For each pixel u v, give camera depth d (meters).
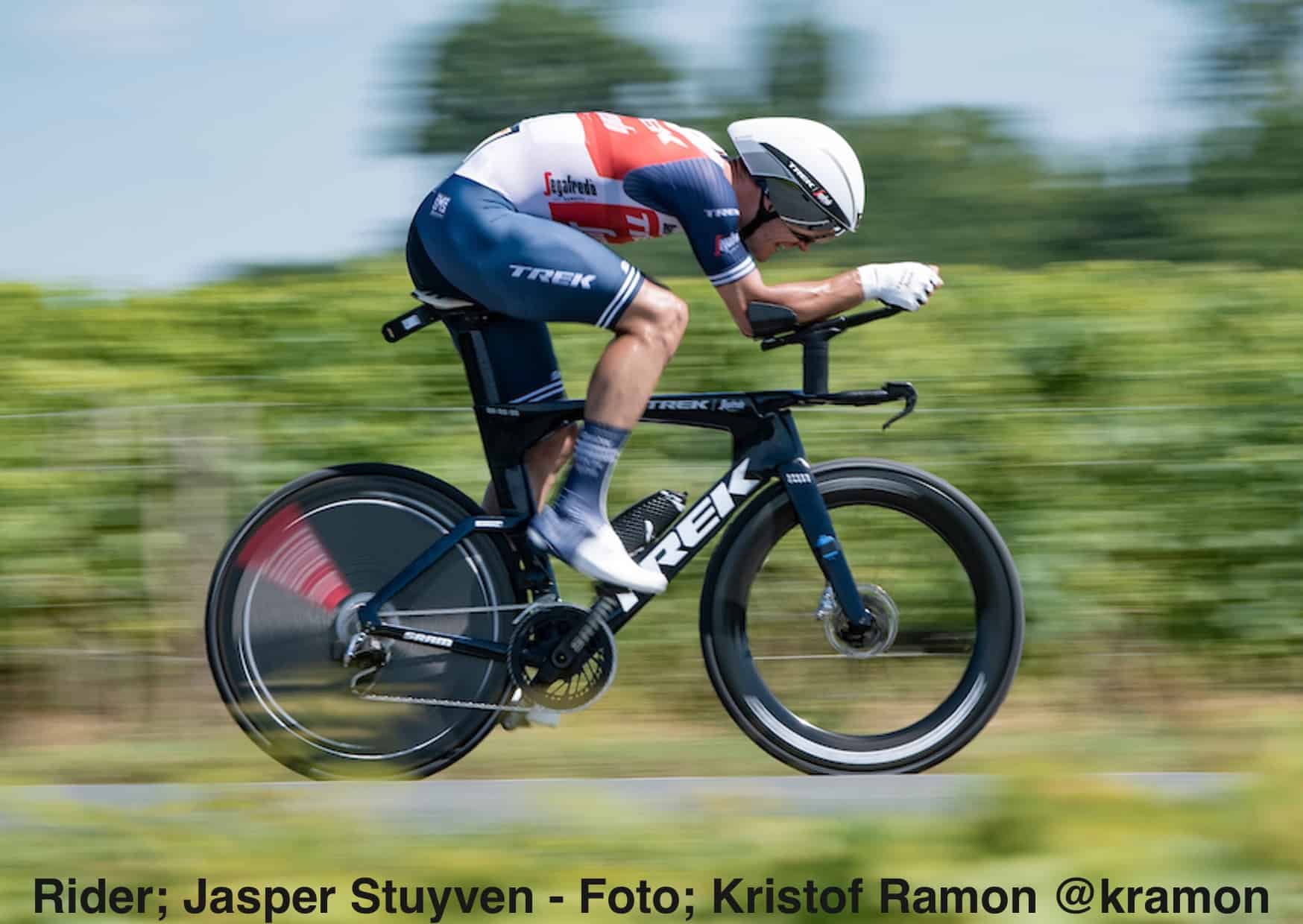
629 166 11.33
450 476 16.34
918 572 12.95
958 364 16.86
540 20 70.50
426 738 12.12
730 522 12.34
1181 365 16.84
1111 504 16.08
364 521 12.05
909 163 56.94
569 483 11.50
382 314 17.83
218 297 18.28
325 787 11.20
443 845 8.77
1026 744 12.04
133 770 11.83
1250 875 8.30
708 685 15.18
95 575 15.15
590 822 9.13
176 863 8.50
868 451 16.27
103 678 15.04
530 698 11.80
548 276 11.16
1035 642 15.89
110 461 15.21
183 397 17.11
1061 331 16.89
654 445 15.80
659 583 11.61
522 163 11.42
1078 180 55.41
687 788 11.45
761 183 11.83
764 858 8.59
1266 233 53.25
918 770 12.12
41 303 18.31
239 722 11.86
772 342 11.80
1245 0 53.12
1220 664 16.03
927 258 56.88
